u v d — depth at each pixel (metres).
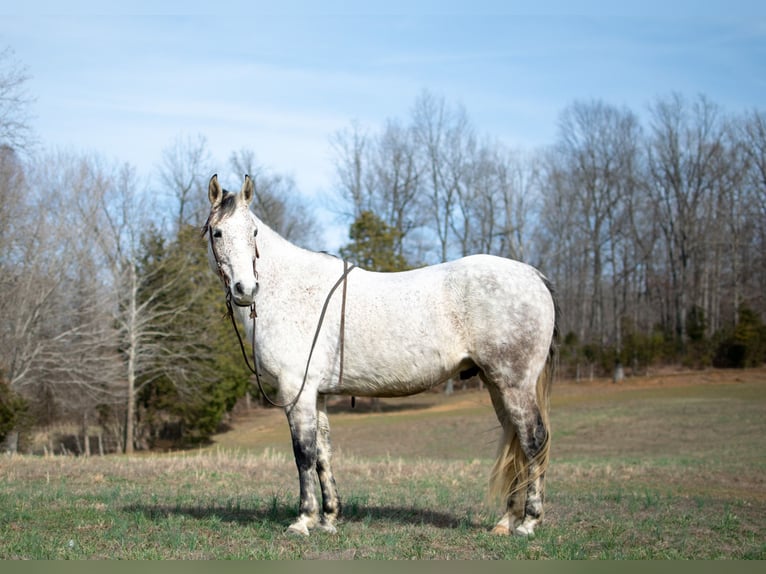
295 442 6.93
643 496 10.39
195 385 33.44
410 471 13.39
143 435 36.44
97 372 28.59
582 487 11.82
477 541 6.66
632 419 30.95
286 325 7.01
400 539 6.71
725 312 56.22
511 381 6.75
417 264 54.44
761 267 53.91
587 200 55.38
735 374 44.56
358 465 14.03
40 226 27.69
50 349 28.00
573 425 31.00
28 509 7.88
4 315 26.78
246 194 7.00
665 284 56.41
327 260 7.26
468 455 25.53
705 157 54.19
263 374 7.17
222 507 8.30
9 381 25.62
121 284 32.19
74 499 8.67
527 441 6.74
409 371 6.86
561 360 51.78
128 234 33.50
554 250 56.44
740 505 9.59
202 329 34.06
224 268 6.93
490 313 6.73
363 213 43.53
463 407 43.44
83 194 31.00
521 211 54.75
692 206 54.31
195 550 6.23
